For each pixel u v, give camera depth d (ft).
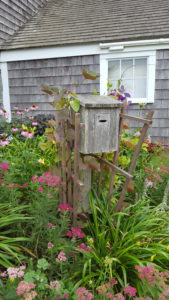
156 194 6.76
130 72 13.99
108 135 4.70
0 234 4.54
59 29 15.11
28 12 17.34
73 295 3.13
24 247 4.11
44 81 15.12
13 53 15.15
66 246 3.92
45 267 3.08
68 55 14.23
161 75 13.28
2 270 3.88
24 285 2.61
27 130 6.96
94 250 4.21
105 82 14.07
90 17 15.37
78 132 4.42
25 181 5.83
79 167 4.62
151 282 2.93
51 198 4.47
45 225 4.18
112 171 5.08
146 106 13.91
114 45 13.12
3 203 4.87
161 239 4.51
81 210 5.08
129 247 3.95
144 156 7.71
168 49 12.80
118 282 3.89
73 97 4.64
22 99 15.81
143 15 14.05
